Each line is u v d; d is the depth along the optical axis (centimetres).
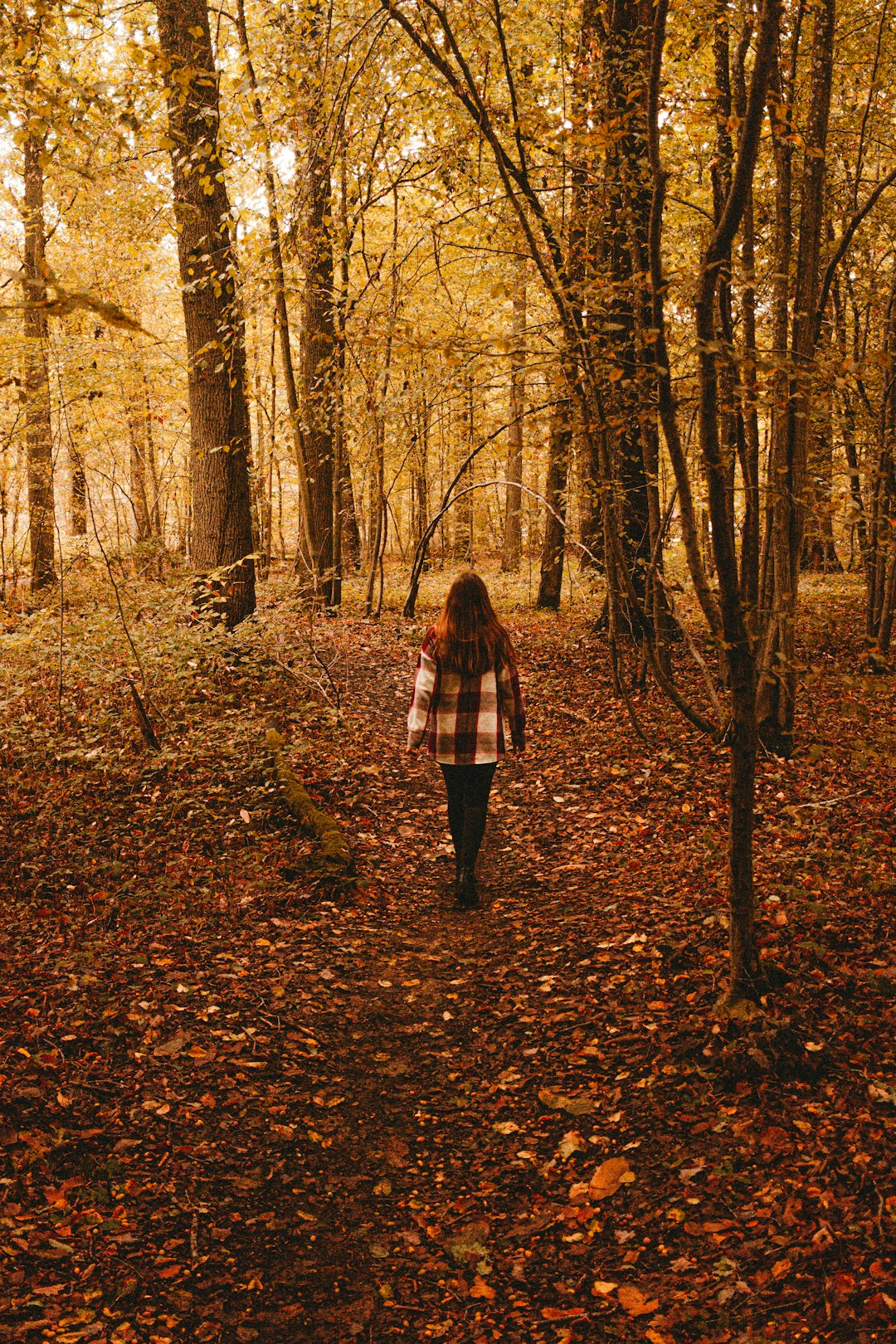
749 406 390
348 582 2356
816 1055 366
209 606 1012
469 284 1379
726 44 732
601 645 1293
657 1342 256
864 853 561
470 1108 381
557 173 758
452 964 507
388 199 1481
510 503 2564
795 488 643
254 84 680
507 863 653
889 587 1136
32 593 1711
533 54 960
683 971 454
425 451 1794
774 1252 279
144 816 670
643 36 768
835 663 1082
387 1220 320
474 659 577
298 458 1111
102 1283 272
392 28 780
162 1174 322
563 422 520
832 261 782
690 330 561
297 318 1523
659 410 391
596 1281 285
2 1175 304
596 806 733
